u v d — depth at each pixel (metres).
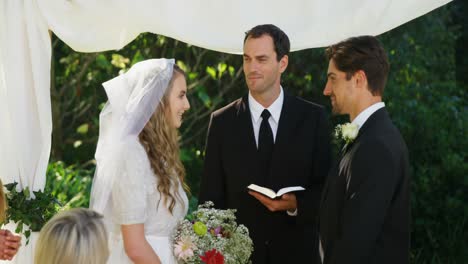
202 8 4.22
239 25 4.26
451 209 7.87
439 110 8.25
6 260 3.93
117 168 3.35
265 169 4.28
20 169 4.05
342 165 3.36
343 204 3.31
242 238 3.76
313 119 4.35
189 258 3.55
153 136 3.46
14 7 4.05
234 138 4.33
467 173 7.98
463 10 10.14
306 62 8.02
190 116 8.49
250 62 4.19
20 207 3.92
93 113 9.28
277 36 4.17
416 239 7.93
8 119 4.09
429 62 8.41
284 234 4.25
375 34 4.32
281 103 4.35
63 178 7.26
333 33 4.30
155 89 3.47
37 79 4.05
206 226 3.67
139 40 8.57
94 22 4.19
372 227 3.14
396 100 8.02
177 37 4.19
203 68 8.61
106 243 2.49
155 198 3.43
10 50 4.04
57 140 8.95
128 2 4.11
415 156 8.05
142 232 3.34
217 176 4.38
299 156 4.27
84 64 8.82
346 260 3.14
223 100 8.64
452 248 7.76
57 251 2.39
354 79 3.38
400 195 3.29
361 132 3.34
